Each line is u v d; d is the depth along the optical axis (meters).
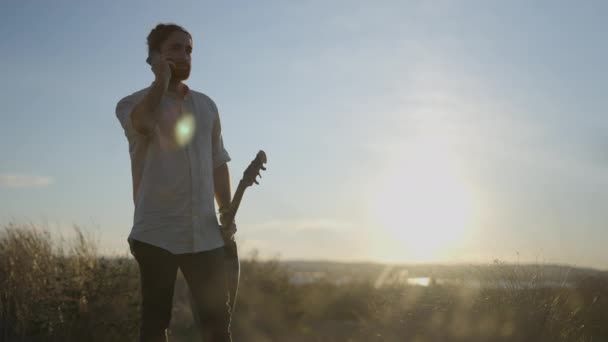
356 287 11.52
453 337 5.33
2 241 6.99
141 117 2.67
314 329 8.26
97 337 6.67
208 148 2.95
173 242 2.75
